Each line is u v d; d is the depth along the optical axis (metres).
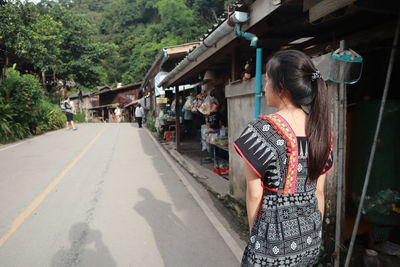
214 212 3.96
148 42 46.97
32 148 9.33
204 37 4.10
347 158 2.85
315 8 2.12
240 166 4.11
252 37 3.10
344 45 2.12
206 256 2.87
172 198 4.54
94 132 14.95
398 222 2.59
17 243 3.13
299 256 1.22
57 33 21.02
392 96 2.91
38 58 18.12
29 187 5.09
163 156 8.16
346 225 2.82
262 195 1.27
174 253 2.93
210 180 5.59
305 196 1.24
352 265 2.53
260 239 1.24
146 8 57.88
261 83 3.21
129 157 7.98
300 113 1.26
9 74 11.39
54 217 3.79
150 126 16.20
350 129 2.82
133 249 3.00
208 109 6.23
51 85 26.11
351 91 2.93
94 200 4.44
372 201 2.60
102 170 6.40
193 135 12.05
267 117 1.24
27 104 11.29
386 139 2.49
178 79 7.15
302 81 1.18
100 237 3.26
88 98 39.47
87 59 25.19
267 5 2.55
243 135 1.24
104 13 65.81
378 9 2.01
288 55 1.22
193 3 43.53
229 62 5.67
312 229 1.25
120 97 36.19
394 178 2.53
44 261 2.79
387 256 2.61
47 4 26.14
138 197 4.58
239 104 4.02
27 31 16.38
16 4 17.56
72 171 6.27
